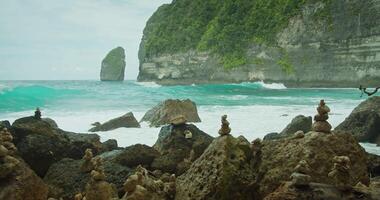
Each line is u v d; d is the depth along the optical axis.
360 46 66.81
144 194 7.04
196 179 7.89
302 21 77.00
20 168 7.72
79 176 9.61
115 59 172.00
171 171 11.46
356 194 5.64
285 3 83.31
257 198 7.64
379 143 17.44
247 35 89.00
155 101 38.31
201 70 96.06
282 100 39.00
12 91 36.75
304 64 75.25
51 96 38.22
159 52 108.19
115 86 72.06
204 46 96.25
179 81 100.94
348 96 45.38
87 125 22.97
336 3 71.69
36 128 12.12
